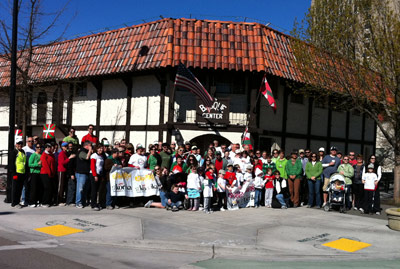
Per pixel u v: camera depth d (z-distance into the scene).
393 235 9.01
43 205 11.52
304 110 20.89
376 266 6.67
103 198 11.25
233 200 12.09
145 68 16.50
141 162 11.90
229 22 17.55
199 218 10.27
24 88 16.98
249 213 11.46
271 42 17.53
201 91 15.80
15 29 11.80
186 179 11.70
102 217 9.79
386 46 13.45
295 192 13.14
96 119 19.95
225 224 9.60
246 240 8.02
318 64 15.12
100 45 19.23
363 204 12.72
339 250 7.67
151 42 17.19
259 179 12.77
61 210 10.78
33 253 6.59
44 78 19.66
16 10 11.80
